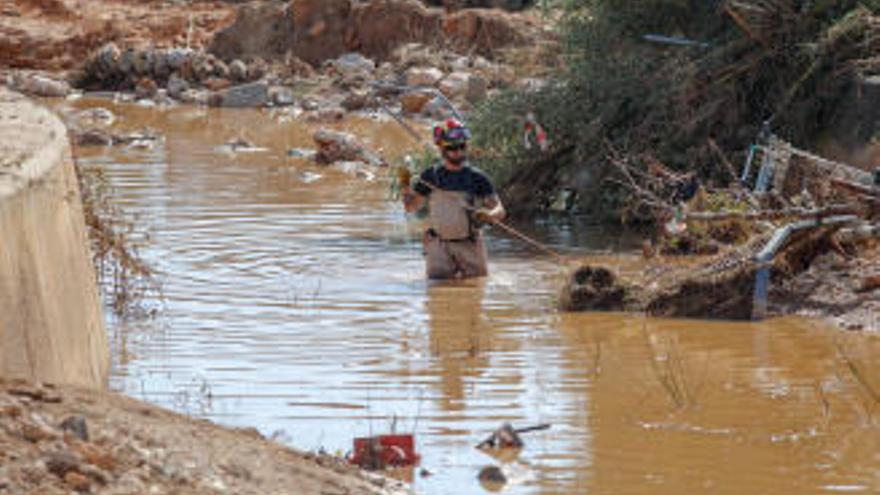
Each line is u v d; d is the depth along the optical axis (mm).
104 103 47781
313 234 24062
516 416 13516
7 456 8414
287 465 9906
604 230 24859
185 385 14633
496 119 27094
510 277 20672
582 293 18406
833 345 16250
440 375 15055
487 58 49656
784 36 25266
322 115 41938
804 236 18906
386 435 12305
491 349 16250
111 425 9492
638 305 18312
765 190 21922
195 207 26562
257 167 32375
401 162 28078
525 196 26781
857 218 18500
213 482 9070
